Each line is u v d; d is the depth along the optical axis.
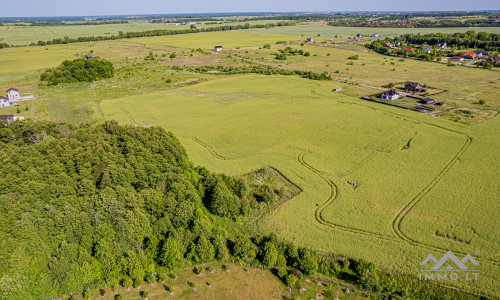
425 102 114.88
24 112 112.56
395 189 63.00
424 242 49.25
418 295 41.38
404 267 44.84
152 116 109.44
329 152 79.69
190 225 50.84
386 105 114.00
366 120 100.00
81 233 46.00
